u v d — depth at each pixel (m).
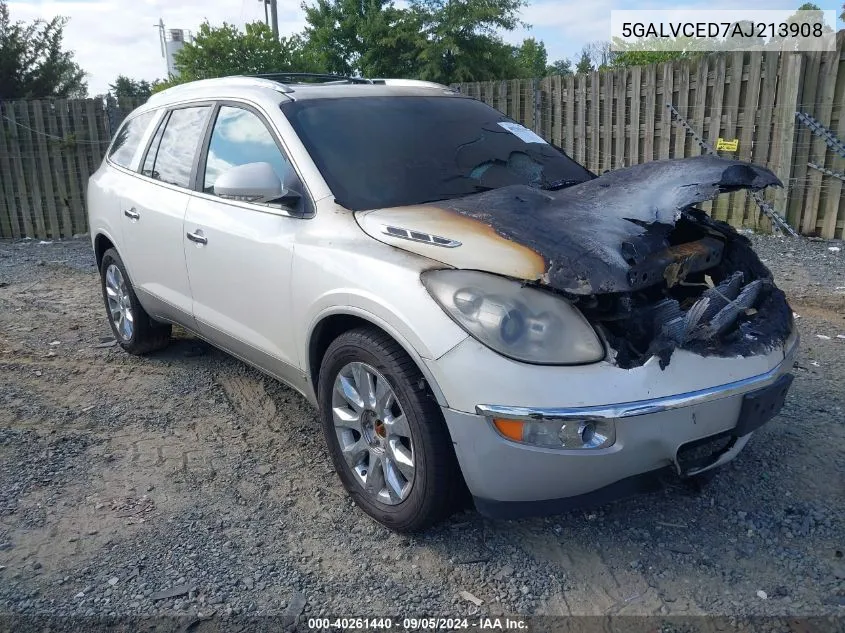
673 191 3.05
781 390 2.92
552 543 3.07
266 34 15.12
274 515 3.33
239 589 2.83
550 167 4.13
